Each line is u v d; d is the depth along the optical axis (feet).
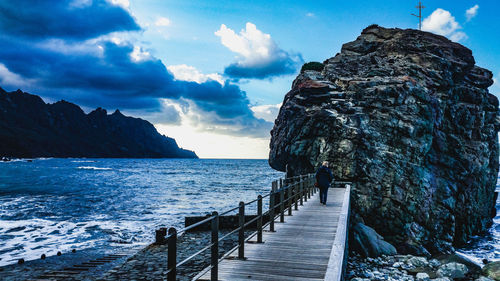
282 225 39.32
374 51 129.29
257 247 29.09
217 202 134.10
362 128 90.43
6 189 165.99
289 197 46.52
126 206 116.47
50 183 208.03
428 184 87.97
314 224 39.83
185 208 114.21
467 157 94.99
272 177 338.75
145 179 274.36
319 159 93.86
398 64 113.09
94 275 34.88
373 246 65.41
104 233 70.74
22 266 42.83
